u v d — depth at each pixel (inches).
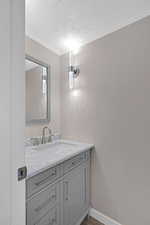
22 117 25.9
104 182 69.6
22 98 25.9
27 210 39.0
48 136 78.6
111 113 67.3
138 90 58.9
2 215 23.0
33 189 41.1
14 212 24.7
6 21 23.2
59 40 76.7
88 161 73.4
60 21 63.6
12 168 24.3
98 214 71.2
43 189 45.1
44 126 77.5
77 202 63.8
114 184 66.0
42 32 69.7
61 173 53.7
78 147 68.8
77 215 63.6
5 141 23.3
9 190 23.9
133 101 60.3
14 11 24.3
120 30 64.3
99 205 71.3
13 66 24.3
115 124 65.9
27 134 68.2
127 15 59.0
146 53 56.8
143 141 57.4
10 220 24.1
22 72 25.8
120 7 56.0
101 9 57.4
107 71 68.8
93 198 73.7
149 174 55.8
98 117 72.1
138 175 58.7
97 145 72.6
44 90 77.4
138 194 58.6
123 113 63.3
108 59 68.5
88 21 64.0
